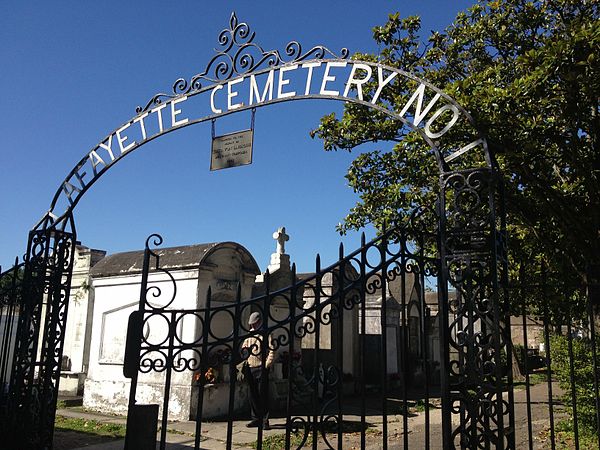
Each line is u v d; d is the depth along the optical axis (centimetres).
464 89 608
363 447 429
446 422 404
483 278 425
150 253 454
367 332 1778
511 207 666
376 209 950
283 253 1388
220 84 580
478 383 410
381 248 455
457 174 445
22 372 635
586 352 798
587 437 799
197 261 1152
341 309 444
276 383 1178
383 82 500
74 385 1462
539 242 682
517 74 694
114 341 1251
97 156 654
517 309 648
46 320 659
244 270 1274
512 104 571
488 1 922
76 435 933
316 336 439
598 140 624
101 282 1318
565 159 639
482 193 455
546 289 600
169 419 1104
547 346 564
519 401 1413
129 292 1261
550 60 536
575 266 638
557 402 1329
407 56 949
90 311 1581
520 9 858
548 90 571
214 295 1188
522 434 918
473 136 592
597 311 535
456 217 440
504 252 440
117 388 1205
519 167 618
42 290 654
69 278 669
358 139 822
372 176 956
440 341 425
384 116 805
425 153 800
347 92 512
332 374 445
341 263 449
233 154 563
